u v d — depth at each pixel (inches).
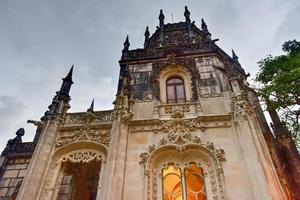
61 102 728.3
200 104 693.3
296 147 672.4
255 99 791.7
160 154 595.5
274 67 794.2
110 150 582.6
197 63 829.2
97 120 685.3
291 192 572.1
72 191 706.2
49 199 561.0
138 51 933.2
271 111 751.1
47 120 684.1
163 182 568.7
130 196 524.7
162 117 674.8
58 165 611.5
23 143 877.2
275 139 682.8
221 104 686.5
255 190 487.5
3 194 752.3
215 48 866.8
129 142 625.0
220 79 764.6
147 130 643.5
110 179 522.6
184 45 916.6
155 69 829.2
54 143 643.5
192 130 626.8
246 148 552.1
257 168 509.0
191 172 578.6
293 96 727.1
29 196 532.7
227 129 618.5
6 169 807.7
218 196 515.5
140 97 748.0
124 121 647.8
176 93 773.3
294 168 610.2
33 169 573.3
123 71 836.6
